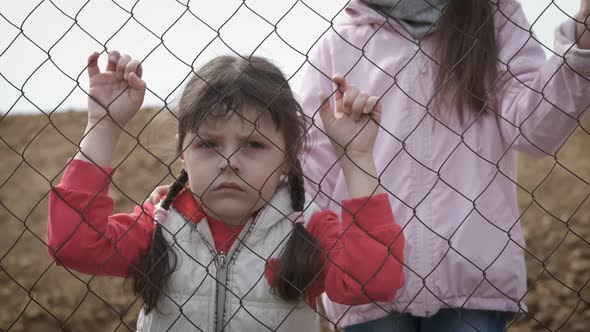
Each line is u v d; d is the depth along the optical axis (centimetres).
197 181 256
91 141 251
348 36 311
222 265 257
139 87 251
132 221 262
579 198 844
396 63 300
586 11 263
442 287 285
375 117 258
